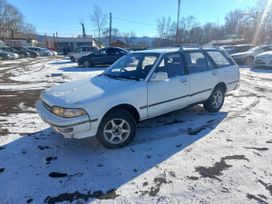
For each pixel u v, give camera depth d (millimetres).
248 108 5840
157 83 4082
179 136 4207
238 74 5879
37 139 4133
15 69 16547
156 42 63250
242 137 4129
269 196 2646
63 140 4086
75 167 3266
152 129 4539
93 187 2846
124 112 3727
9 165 3318
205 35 73875
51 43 70125
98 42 58219
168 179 2977
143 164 3322
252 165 3248
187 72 4645
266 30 42781
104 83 3994
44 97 3799
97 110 3393
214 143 3914
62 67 18031
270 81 9898
